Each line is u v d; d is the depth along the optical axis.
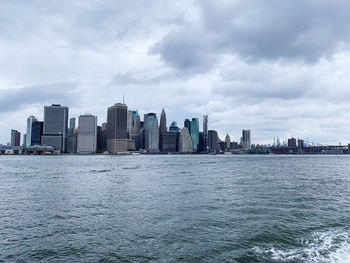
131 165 145.75
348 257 17.22
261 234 21.39
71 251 18.44
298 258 17.06
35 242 20.23
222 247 18.80
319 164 161.12
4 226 24.38
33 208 32.03
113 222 25.39
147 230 22.78
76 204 34.34
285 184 55.75
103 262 16.69
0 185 54.56
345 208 31.50
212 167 125.88
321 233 21.80
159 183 57.84
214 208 31.14
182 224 24.39
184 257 17.22
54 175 79.06
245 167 126.00
